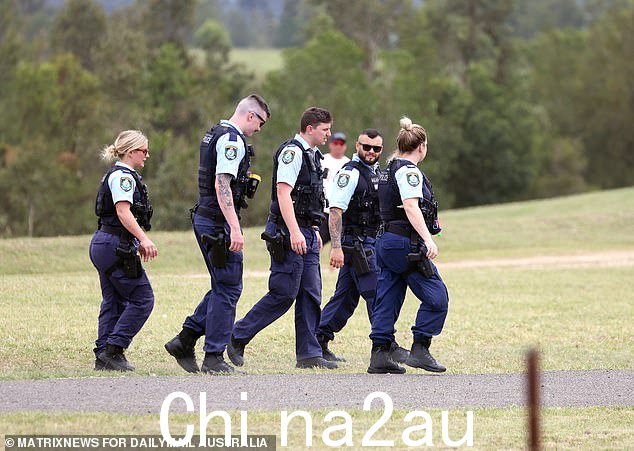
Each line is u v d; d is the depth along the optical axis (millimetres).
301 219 33688
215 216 31750
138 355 36500
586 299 57844
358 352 39156
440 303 32438
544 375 33188
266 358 36969
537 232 102062
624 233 103000
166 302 50219
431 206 32375
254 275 66688
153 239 79812
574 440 24938
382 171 32844
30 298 49750
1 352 35906
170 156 182875
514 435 25016
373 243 35844
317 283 34438
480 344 41719
